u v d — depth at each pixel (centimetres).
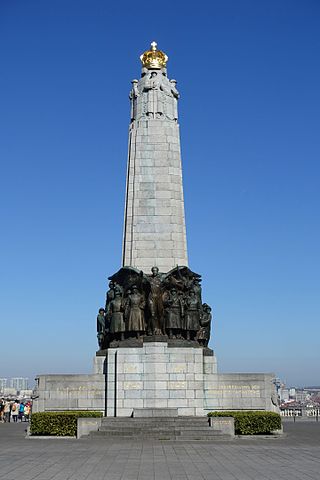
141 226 4141
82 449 2786
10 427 4812
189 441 3192
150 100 4388
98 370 3891
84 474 1989
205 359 3875
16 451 2714
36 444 3067
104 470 2086
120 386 3731
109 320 3912
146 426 3416
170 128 4344
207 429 3372
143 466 2194
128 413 3700
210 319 4038
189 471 2062
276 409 3844
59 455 2547
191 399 3731
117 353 3766
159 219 4156
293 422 5641
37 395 3834
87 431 3431
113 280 4031
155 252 4097
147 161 4266
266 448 2866
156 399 3709
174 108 4425
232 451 2716
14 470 2089
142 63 4547
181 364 3759
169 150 4294
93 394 3822
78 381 3841
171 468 2139
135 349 3769
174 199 4209
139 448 2827
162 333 3847
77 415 3547
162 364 3747
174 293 3884
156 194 4200
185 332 3869
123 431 3344
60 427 3516
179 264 4097
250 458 2450
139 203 4184
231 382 3841
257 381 3850
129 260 4097
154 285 3888
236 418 3528
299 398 15188
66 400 3825
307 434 3828
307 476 1944
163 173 4247
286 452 2686
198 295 3969
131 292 3906
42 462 2312
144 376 3738
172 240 4125
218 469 2116
